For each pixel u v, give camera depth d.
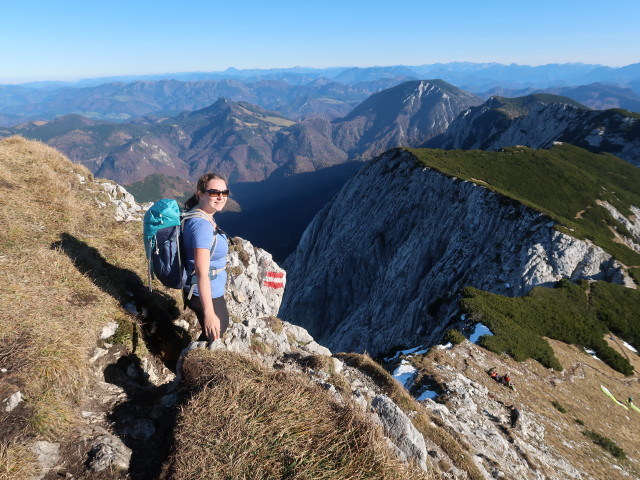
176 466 3.61
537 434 22.42
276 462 3.62
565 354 39.66
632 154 129.62
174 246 4.79
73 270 6.73
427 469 6.47
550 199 81.44
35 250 6.86
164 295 7.56
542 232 60.62
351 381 9.97
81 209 9.69
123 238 8.88
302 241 126.50
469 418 20.38
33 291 5.76
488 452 15.18
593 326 46.78
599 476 20.94
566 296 51.16
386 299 77.88
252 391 4.45
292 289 112.12
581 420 28.31
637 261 59.47
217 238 5.09
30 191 9.47
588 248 58.44
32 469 3.55
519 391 28.72
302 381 5.00
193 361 4.97
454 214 73.94
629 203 85.88
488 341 36.00
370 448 3.92
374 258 87.75
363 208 97.62
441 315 59.06
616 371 40.91
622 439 28.58
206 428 3.92
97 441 4.03
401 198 87.44
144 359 6.19
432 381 24.53
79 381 4.73
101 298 6.36
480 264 61.84
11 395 4.05
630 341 46.28
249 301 10.41
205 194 4.86
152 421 4.52
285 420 4.10
